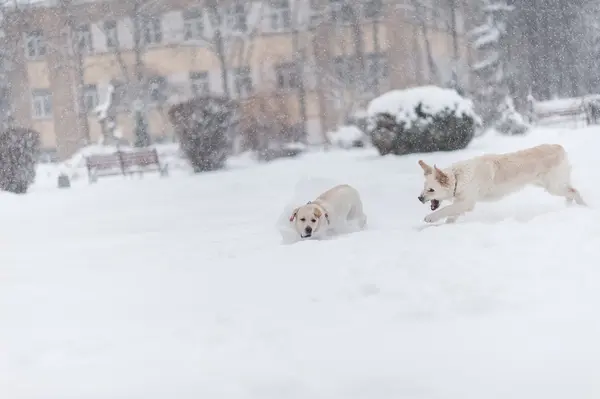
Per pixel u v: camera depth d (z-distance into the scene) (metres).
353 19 36.53
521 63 39.16
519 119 28.45
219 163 23.66
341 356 3.14
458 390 2.59
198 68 37.91
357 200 8.00
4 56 38.81
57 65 38.69
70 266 6.97
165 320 4.23
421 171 14.64
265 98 29.03
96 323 4.34
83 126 38.56
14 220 13.11
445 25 38.84
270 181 15.70
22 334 4.22
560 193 7.79
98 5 38.16
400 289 4.37
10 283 6.16
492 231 6.01
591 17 42.12
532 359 2.83
